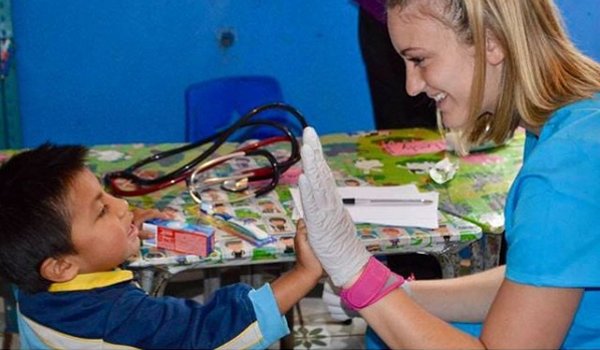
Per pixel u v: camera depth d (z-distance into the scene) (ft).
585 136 3.82
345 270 4.20
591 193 3.71
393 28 4.13
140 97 10.47
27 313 4.75
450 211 5.99
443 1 3.89
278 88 8.64
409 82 4.24
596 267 3.71
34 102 10.23
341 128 11.05
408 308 4.14
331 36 10.64
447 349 4.00
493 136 4.25
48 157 4.75
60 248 4.57
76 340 4.59
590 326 4.19
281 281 4.72
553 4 3.95
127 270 5.10
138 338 4.59
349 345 8.18
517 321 3.79
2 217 4.57
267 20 10.42
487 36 3.87
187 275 9.11
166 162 6.89
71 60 10.13
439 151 7.13
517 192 3.93
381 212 5.85
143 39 10.20
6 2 9.50
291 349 7.84
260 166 6.75
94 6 9.95
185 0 10.13
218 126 8.34
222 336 4.60
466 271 6.13
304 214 4.22
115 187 6.24
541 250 3.71
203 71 10.50
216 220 5.79
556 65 3.95
